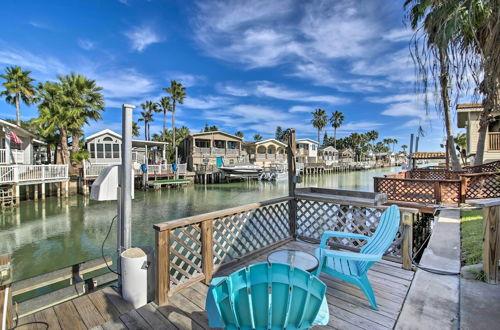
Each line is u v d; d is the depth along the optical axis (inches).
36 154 890.7
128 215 96.1
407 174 415.2
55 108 618.2
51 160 872.3
